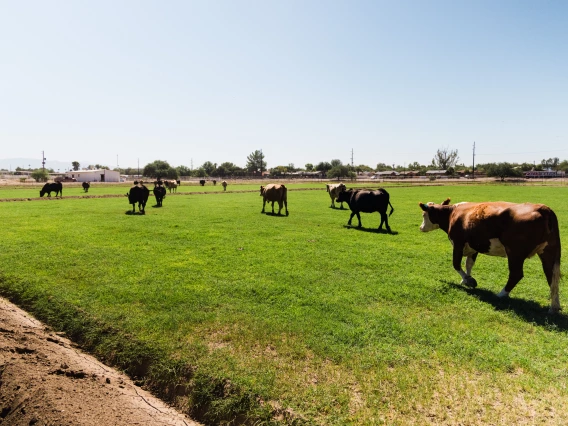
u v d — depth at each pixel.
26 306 8.76
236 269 10.95
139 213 25.14
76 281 9.87
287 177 144.62
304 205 31.92
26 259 11.93
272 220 21.84
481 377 5.46
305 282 9.72
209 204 32.97
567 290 9.13
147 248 13.72
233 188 66.75
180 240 15.34
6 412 5.21
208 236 16.30
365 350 6.20
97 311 7.92
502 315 7.56
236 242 14.95
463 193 48.09
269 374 5.55
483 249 8.95
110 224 19.69
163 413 5.26
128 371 6.30
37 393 5.28
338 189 30.41
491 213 8.57
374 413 4.70
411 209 28.70
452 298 8.57
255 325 7.16
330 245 14.45
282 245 14.37
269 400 5.06
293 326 7.09
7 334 7.02
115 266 11.26
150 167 133.62
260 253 13.01
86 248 13.62
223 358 6.05
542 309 7.95
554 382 5.29
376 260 12.05
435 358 5.97
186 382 5.74
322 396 5.05
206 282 9.71
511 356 5.96
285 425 4.67
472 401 4.91
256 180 108.50
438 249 13.85
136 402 5.39
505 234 8.24
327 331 6.88
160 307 8.08
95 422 4.74
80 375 5.83
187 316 7.55
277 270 10.81
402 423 4.53
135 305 8.22
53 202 34.50
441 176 129.50
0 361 6.04
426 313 7.74
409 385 5.25
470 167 171.50
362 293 8.88
